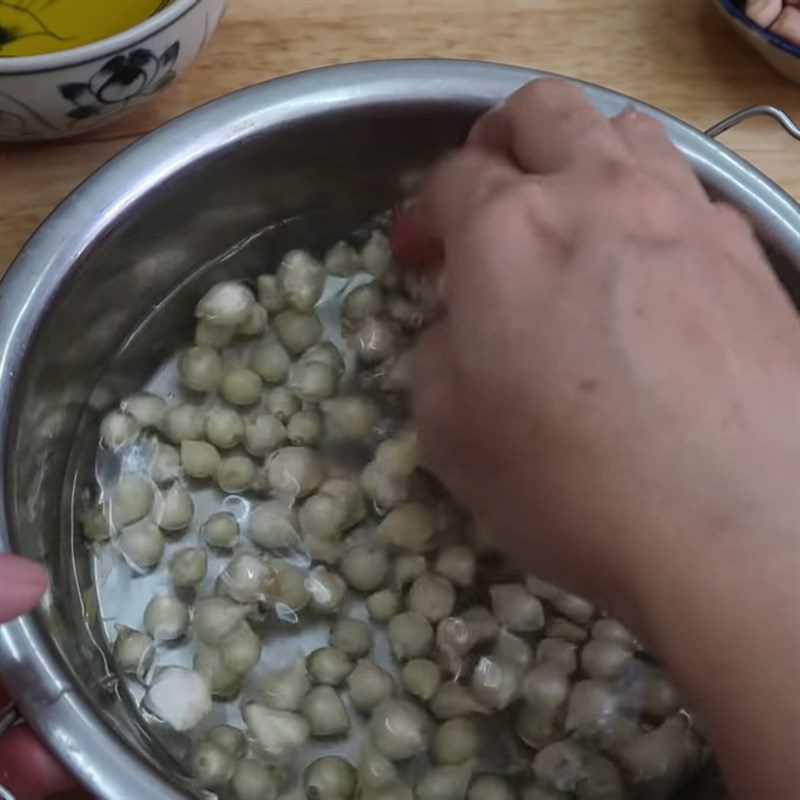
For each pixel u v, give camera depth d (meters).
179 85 0.36
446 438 0.25
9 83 0.29
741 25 0.36
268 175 0.33
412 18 0.37
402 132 0.33
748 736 0.21
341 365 0.36
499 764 0.31
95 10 0.34
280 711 0.31
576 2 0.38
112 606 0.32
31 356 0.28
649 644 0.23
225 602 0.32
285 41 0.37
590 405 0.22
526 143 0.27
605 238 0.24
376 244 0.36
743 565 0.21
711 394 0.22
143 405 0.34
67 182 0.34
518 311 0.24
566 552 0.23
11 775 0.24
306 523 0.33
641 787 0.30
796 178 0.36
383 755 0.30
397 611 0.32
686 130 0.31
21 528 0.27
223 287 0.34
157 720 0.30
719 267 0.25
